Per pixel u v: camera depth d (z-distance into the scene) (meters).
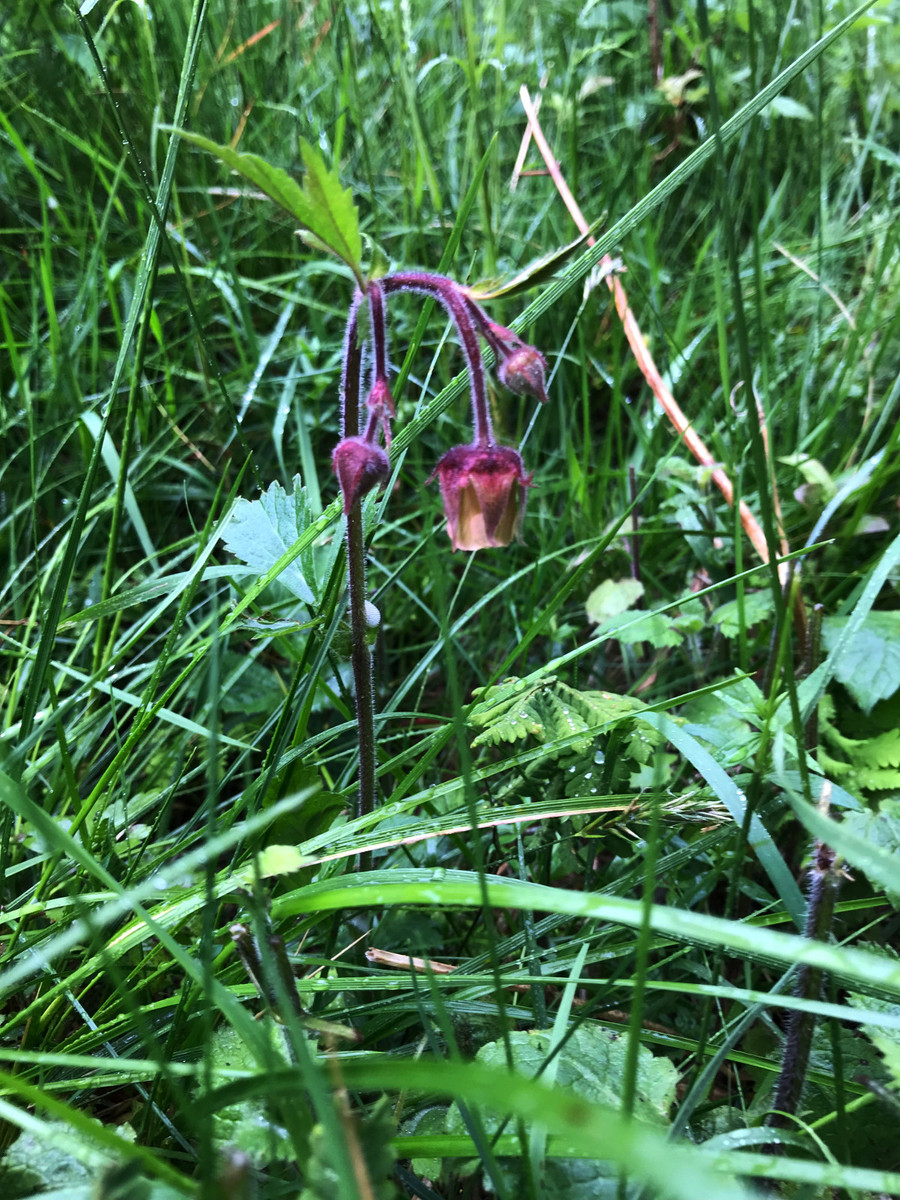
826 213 0.36
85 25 0.17
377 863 0.18
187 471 0.27
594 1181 0.11
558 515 0.29
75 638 0.23
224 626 0.16
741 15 0.38
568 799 0.15
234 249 0.34
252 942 0.11
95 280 0.28
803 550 0.16
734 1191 0.06
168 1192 0.10
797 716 0.13
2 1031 0.13
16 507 0.26
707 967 0.15
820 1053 0.13
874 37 0.36
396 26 0.32
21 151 0.27
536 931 0.14
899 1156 0.12
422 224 0.31
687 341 0.32
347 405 0.14
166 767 0.20
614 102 0.39
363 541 0.16
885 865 0.09
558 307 0.31
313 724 0.22
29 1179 0.11
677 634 0.20
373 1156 0.09
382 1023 0.14
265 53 0.39
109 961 0.09
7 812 0.15
